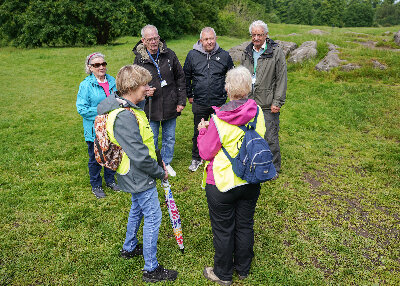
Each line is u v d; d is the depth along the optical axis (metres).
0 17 21.84
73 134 6.54
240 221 2.73
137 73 2.49
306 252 3.16
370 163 4.90
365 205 3.92
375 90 7.84
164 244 3.29
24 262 3.07
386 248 3.21
